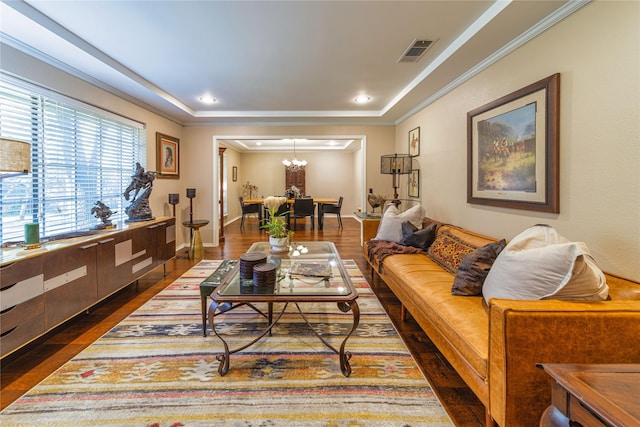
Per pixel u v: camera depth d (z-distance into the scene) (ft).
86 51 8.02
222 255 15.46
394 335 7.27
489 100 8.65
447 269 8.12
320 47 8.46
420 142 13.73
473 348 4.46
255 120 16.40
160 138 14.56
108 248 8.37
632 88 4.84
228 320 8.03
